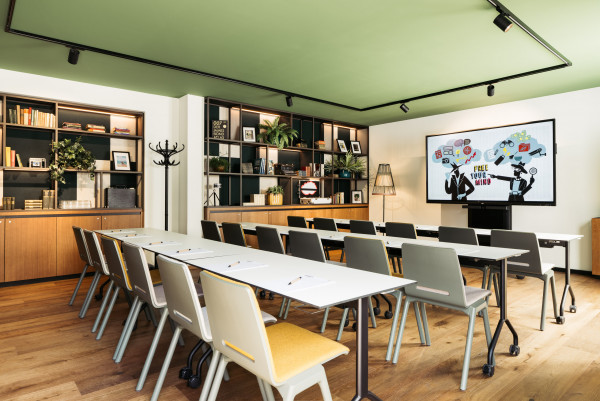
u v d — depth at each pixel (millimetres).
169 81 5504
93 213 5438
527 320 3600
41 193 5469
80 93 5527
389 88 5809
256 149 7445
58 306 4004
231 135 7082
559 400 2195
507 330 3330
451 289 2408
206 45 4180
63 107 5605
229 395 2254
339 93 6102
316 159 8344
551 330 3332
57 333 3234
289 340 1799
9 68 4926
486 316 2635
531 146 6191
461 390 2305
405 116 7766
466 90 5859
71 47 4105
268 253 2762
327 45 4164
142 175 6117
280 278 1962
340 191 8922
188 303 1837
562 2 3193
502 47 4184
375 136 8672
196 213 6301
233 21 3594
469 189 6938
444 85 5637
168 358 2145
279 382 1450
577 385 2369
